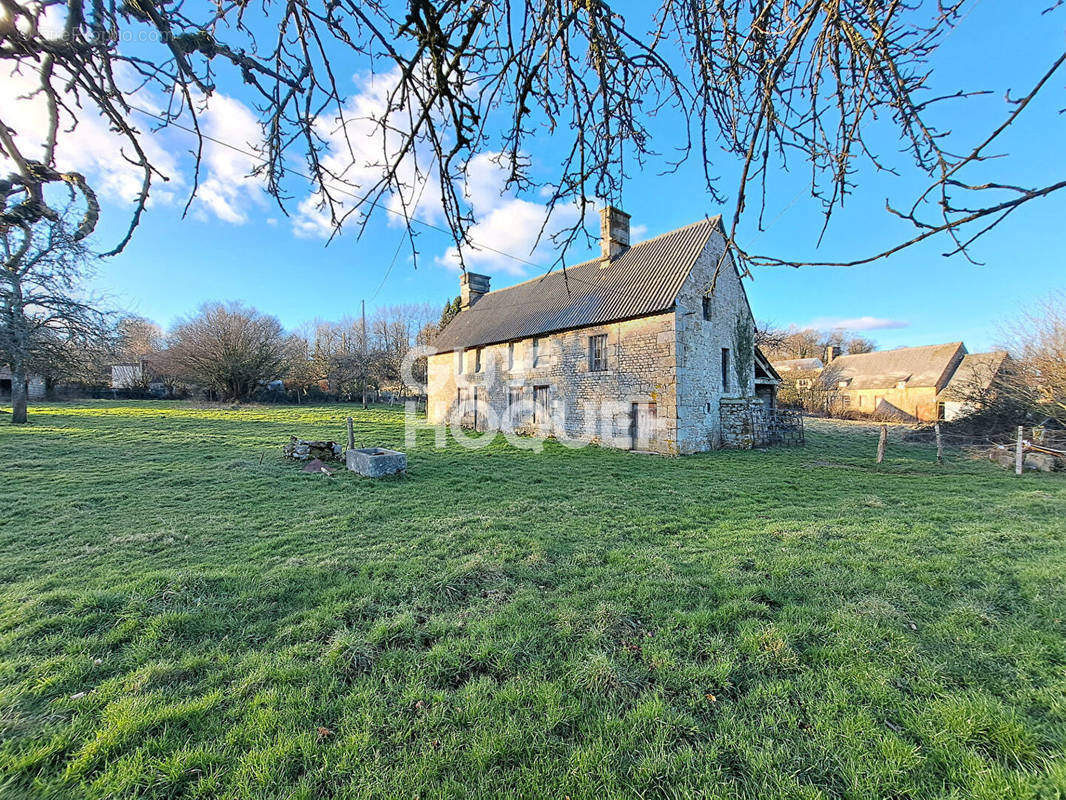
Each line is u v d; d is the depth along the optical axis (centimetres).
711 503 785
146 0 156
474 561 479
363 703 266
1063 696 262
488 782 213
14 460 1056
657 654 312
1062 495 842
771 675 290
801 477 1051
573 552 525
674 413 1440
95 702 260
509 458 1330
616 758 227
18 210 185
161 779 210
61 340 1136
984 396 1745
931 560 479
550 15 158
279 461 1135
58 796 200
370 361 3588
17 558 499
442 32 134
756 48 169
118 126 184
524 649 320
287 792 206
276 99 182
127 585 411
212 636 339
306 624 353
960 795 203
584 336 1711
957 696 263
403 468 1012
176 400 3428
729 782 213
